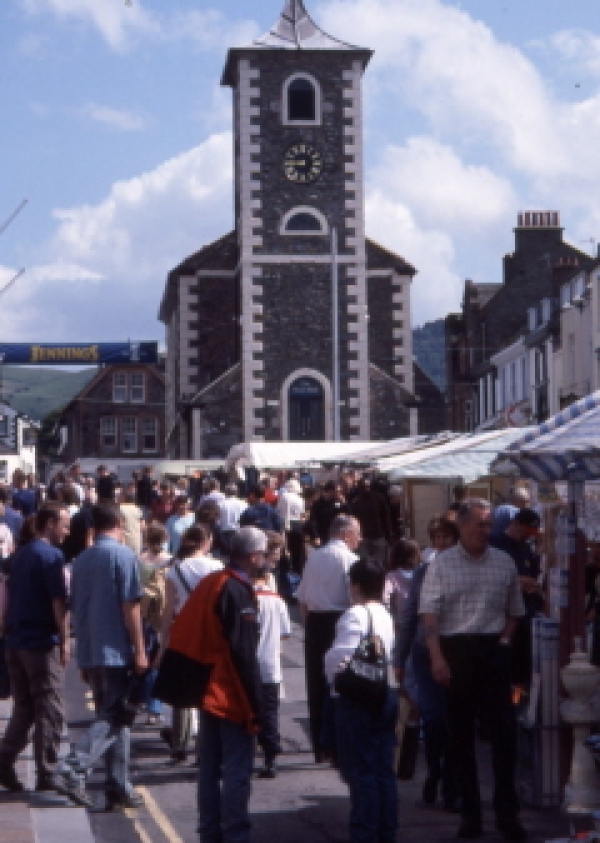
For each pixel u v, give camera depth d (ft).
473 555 35.24
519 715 39.70
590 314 152.76
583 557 38.24
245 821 31.96
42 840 33.76
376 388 184.44
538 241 216.13
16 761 43.45
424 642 38.19
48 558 38.81
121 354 226.99
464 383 227.40
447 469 71.56
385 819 32.83
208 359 197.36
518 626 42.70
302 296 182.80
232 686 32.12
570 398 155.84
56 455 433.07
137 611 37.99
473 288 226.17
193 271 197.36
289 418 181.98
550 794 37.42
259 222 182.60
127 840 34.53
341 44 184.85
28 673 38.81
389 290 197.26
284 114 183.21
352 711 32.63
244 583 32.63
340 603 43.37
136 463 219.82
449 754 37.60
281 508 99.19
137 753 45.98
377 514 79.25
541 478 40.52
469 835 34.42
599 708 36.29
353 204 183.73
